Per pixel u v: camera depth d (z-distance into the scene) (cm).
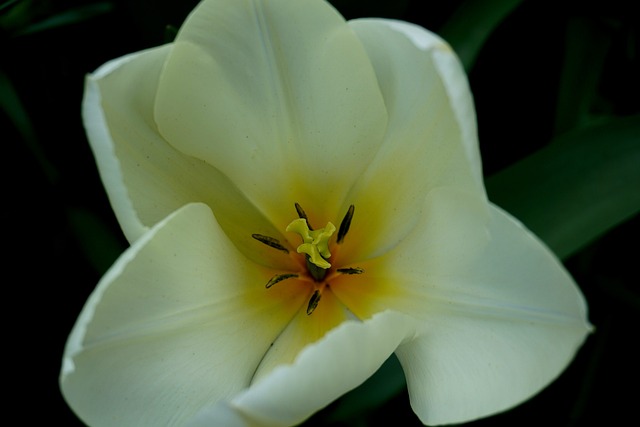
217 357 45
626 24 51
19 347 50
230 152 46
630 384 52
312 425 49
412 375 45
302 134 46
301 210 47
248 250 47
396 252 46
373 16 49
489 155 52
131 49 50
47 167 49
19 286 50
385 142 46
